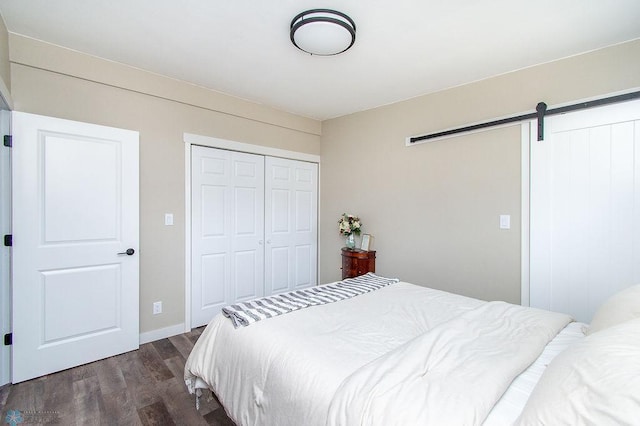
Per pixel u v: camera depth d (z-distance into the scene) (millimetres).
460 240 2793
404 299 1927
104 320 2375
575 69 2229
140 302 2650
